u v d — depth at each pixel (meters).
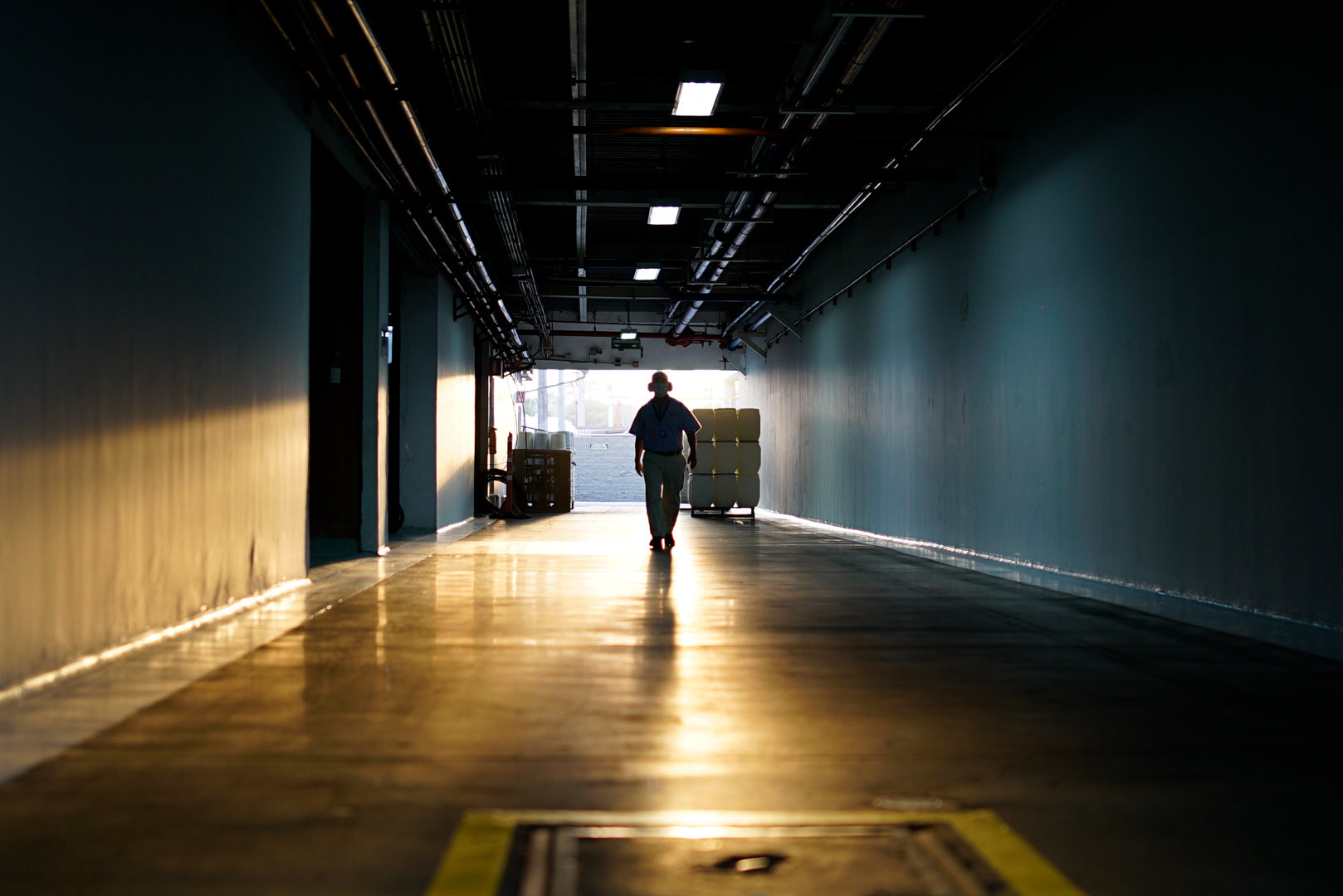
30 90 2.77
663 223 11.08
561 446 18.48
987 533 7.72
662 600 4.83
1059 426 6.49
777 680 2.93
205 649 3.43
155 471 3.65
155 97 3.65
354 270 7.71
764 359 18.48
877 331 10.87
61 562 2.95
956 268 8.39
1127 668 3.16
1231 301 4.66
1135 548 5.55
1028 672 3.09
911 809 1.80
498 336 15.33
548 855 1.55
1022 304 7.06
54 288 2.91
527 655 3.31
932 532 9.02
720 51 7.24
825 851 1.58
